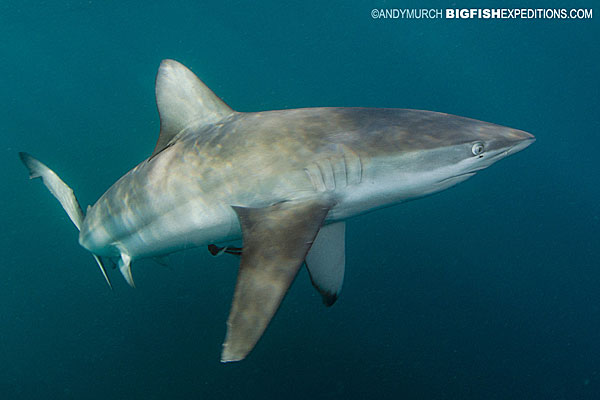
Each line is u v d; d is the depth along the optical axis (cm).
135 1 2528
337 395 796
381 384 831
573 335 1065
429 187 270
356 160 257
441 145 256
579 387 938
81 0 2388
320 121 281
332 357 866
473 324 1027
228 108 316
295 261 206
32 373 884
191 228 311
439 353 931
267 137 279
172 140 333
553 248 1403
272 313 186
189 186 300
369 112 290
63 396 832
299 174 260
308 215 240
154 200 324
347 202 268
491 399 865
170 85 323
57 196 463
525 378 929
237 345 182
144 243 355
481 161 260
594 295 1196
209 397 784
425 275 1138
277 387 801
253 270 203
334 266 321
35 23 2547
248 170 273
